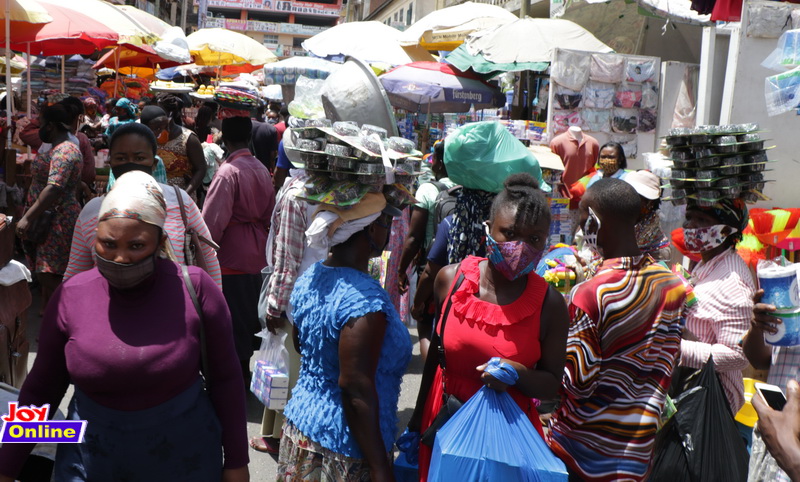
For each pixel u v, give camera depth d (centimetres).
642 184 334
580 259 360
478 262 258
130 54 1750
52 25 1070
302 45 1338
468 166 381
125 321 227
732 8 679
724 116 591
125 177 229
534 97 1207
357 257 265
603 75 844
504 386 233
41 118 589
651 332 265
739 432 330
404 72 1105
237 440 249
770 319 248
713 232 326
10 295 385
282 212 399
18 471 239
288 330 411
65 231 591
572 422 273
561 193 636
